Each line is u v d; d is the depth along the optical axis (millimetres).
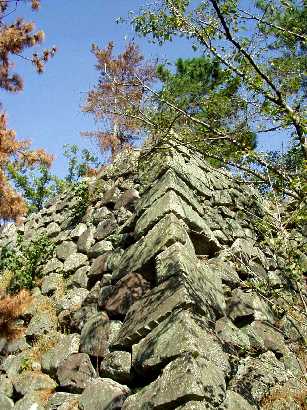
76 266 6953
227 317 4953
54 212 9109
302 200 4809
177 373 3715
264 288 5105
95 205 7922
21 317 6777
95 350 4980
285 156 5570
